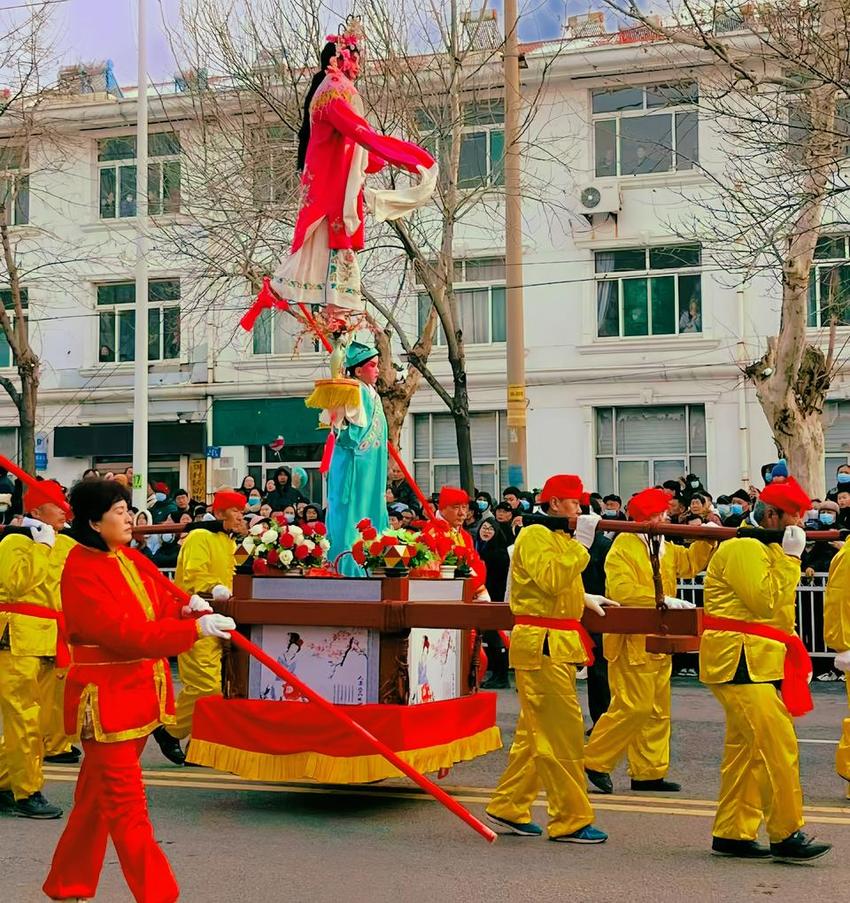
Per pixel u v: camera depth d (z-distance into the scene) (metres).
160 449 27.09
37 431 27.94
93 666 5.39
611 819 7.77
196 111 21.19
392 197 9.17
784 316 16.64
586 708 12.82
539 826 7.62
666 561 9.08
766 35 18.38
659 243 23.91
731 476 23.62
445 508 9.52
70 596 5.35
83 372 27.47
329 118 8.88
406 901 5.98
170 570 16.06
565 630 7.17
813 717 11.79
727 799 6.85
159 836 7.34
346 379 8.96
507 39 17.20
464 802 8.30
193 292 24.06
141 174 21.11
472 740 8.55
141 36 20.94
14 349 23.08
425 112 19.55
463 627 7.72
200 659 9.48
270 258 20.20
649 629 7.67
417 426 25.86
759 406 23.42
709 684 6.87
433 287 18.14
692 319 24.06
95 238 27.28
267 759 7.93
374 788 8.78
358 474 9.13
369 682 7.95
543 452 24.81
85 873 5.42
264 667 8.23
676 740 10.46
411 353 18.84
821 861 6.72
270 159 19.52
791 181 16.38
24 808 7.82
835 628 8.16
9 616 7.83
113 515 5.43
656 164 24.05
